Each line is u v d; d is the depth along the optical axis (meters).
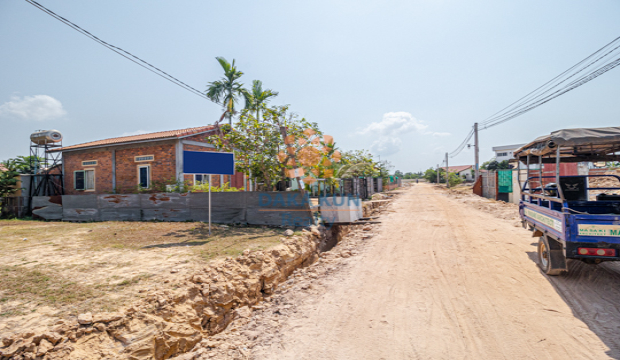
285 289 5.58
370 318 4.02
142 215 12.46
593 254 4.29
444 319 3.88
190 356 3.38
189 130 17.42
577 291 4.48
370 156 30.75
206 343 3.68
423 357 3.10
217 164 9.15
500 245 7.44
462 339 3.40
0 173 17.66
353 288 5.14
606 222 4.19
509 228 9.65
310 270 6.57
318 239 9.53
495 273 5.45
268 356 3.27
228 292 5.10
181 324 4.12
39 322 3.64
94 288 4.68
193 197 11.67
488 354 3.10
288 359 3.19
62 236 9.05
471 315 3.94
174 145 16.02
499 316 3.87
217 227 10.26
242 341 3.64
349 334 3.65
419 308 4.23
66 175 19.28
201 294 4.80
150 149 16.61
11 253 6.91
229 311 4.98
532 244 7.42
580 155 6.87
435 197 25.12
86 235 9.16
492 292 4.62
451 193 30.72
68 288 4.68
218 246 7.44
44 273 5.42
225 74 26.72
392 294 4.79
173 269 5.54
